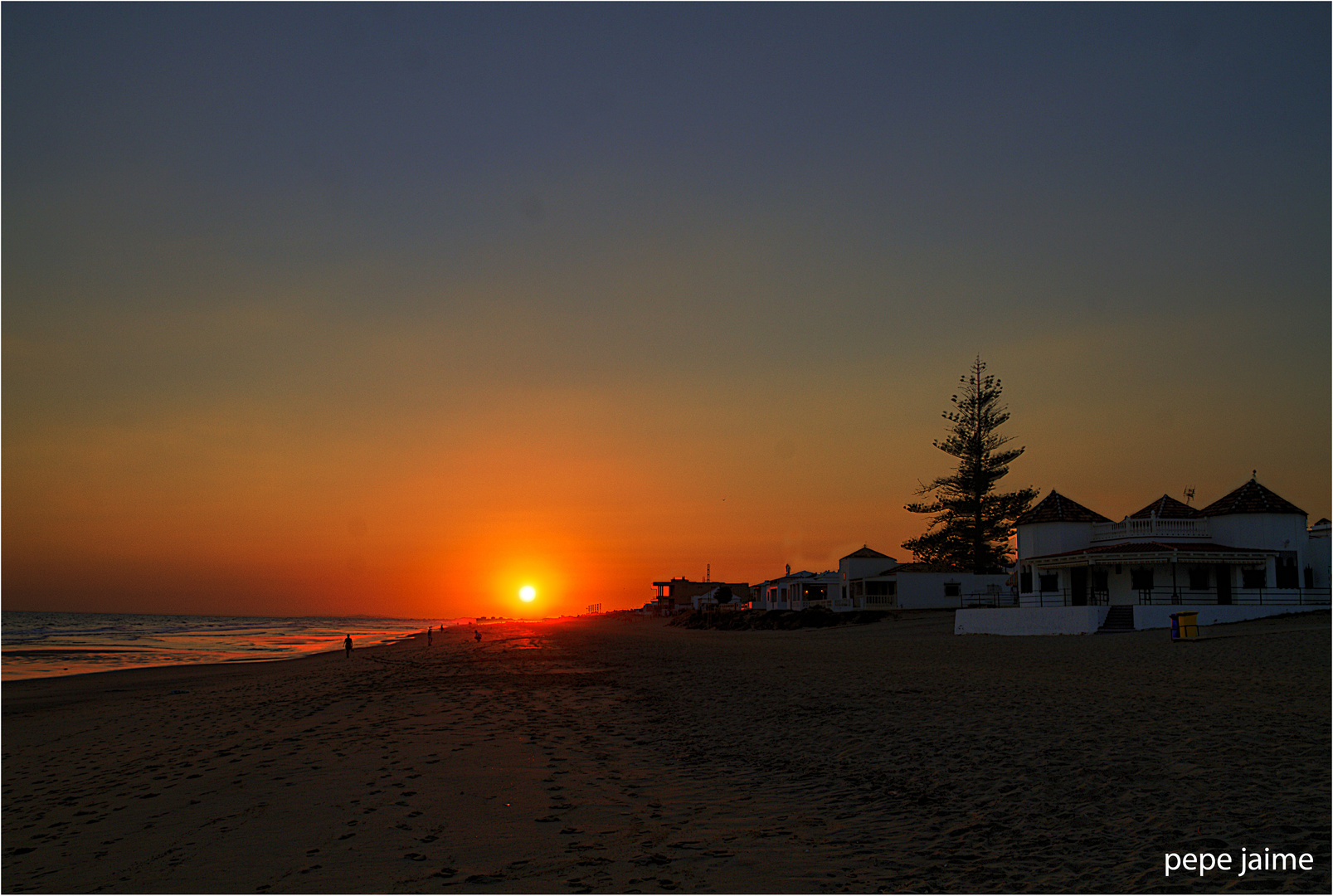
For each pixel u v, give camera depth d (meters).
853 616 64.75
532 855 9.05
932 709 18.20
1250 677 21.03
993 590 68.56
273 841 9.78
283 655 65.19
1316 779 10.83
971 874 8.19
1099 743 13.60
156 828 10.66
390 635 118.06
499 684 25.84
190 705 25.81
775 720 17.66
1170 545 43.53
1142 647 30.52
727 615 84.00
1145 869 8.04
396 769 13.13
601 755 14.32
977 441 77.00
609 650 42.66
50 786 14.14
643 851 9.14
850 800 11.10
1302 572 43.41
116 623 192.00
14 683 38.81
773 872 8.42
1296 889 7.38
